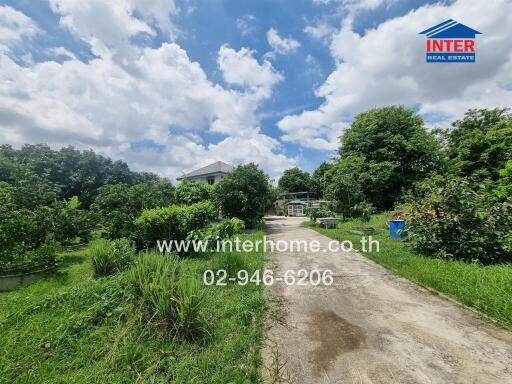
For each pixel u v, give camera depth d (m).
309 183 46.66
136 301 2.83
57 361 2.12
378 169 18.27
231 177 14.62
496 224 4.60
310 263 5.48
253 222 14.35
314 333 2.59
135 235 6.03
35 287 4.02
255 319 2.88
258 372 1.99
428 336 2.46
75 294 3.21
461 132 16.17
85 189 21.66
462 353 2.18
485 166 13.88
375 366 2.04
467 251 4.62
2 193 6.03
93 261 4.42
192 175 29.02
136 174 30.55
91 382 1.87
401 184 18.86
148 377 1.93
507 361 2.06
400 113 20.62
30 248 5.06
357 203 14.38
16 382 1.88
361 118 22.41
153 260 3.35
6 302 3.36
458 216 4.80
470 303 3.08
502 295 3.01
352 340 2.43
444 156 17.44
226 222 7.49
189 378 1.90
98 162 24.67
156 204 9.36
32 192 7.81
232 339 2.44
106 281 3.56
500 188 7.00
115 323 2.62
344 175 14.91
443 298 3.37
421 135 18.94
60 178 19.95
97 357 2.17
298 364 2.10
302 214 34.69
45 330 2.50
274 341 2.46
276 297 3.57
